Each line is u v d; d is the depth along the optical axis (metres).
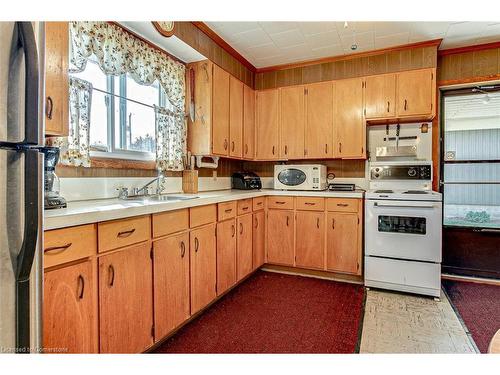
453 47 3.04
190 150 2.87
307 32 2.74
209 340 1.90
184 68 2.79
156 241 1.72
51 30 1.32
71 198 1.84
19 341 0.71
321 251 3.05
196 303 2.11
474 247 3.09
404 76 3.02
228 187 3.68
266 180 3.97
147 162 2.43
